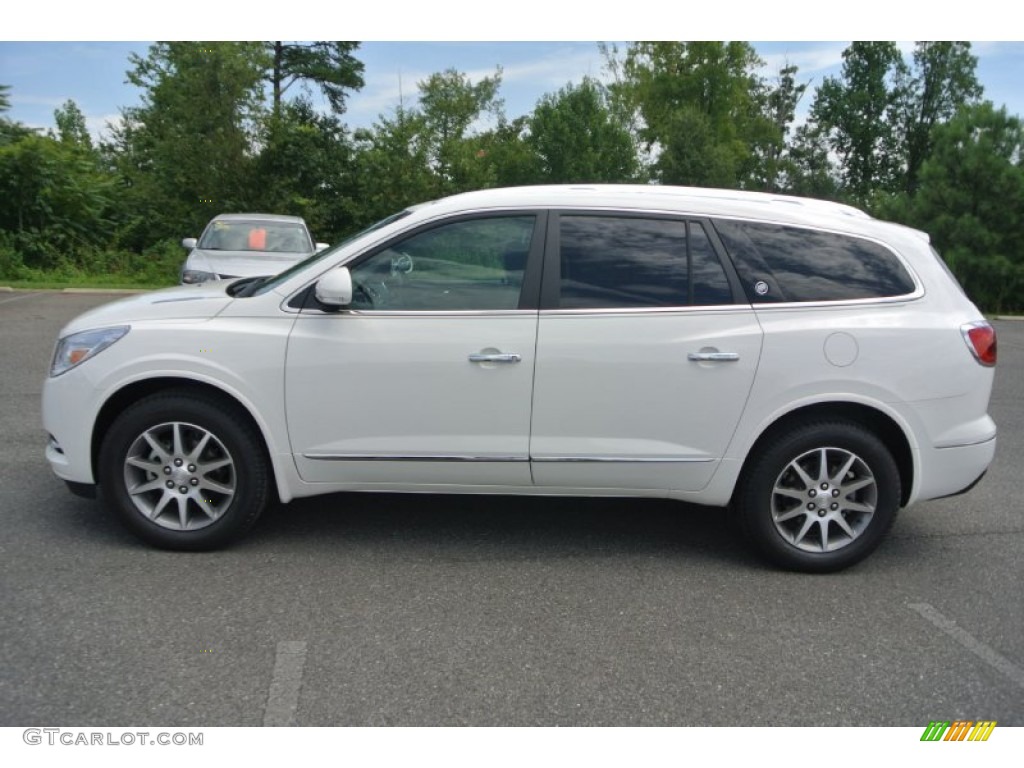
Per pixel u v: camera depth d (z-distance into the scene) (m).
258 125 26.14
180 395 4.18
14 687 3.05
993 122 19.20
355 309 4.18
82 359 4.17
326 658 3.33
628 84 39.50
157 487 4.22
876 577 4.32
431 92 34.81
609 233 4.24
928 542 4.83
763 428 4.18
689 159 32.59
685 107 35.88
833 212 4.46
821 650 3.53
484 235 4.23
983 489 5.86
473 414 4.14
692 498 4.30
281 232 11.82
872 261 4.29
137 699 3.01
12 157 22.28
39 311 14.25
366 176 26.92
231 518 4.24
